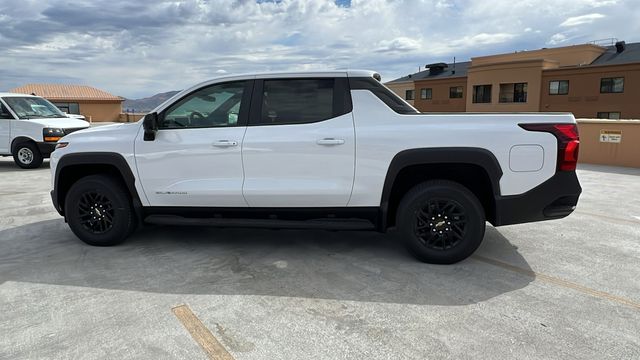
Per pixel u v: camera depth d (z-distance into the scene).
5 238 5.27
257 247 4.88
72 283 3.92
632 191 8.49
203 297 3.63
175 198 4.62
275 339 2.99
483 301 3.54
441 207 4.23
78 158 4.75
